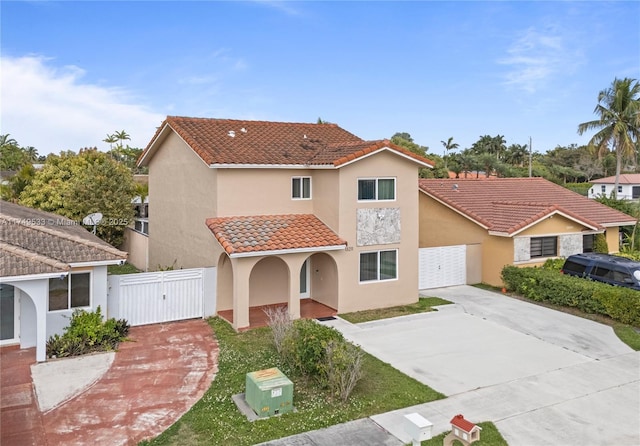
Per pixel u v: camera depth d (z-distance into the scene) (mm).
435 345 15477
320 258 20172
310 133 23547
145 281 17328
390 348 15195
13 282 13367
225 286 18844
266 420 10594
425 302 20703
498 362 14078
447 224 26516
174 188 22797
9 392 11992
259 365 13727
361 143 20406
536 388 12336
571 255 23344
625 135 44781
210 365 13820
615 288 18250
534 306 20125
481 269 24609
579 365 13883
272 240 17484
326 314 18781
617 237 28109
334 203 18984
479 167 76250
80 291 15414
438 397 11781
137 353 14703
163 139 23656
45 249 14930
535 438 9953
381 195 19703
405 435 10000
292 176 20016
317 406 11305
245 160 18703
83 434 10086
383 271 19953
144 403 11484
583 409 11227
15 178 39594
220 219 18438
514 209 25109
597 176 89188
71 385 12430
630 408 11297
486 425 10414
